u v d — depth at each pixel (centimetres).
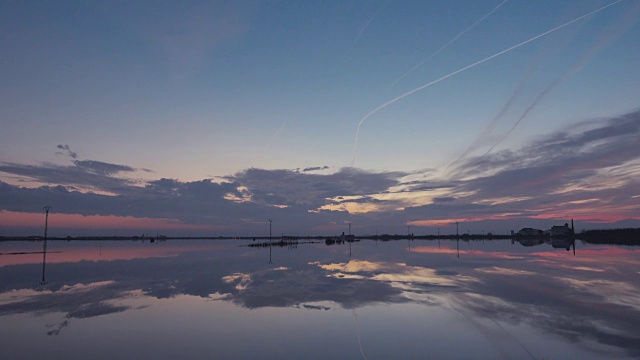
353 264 3453
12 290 2019
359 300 1722
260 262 3719
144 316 1430
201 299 1758
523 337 1150
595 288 2009
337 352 1023
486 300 1708
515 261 3625
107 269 3062
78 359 976
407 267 3153
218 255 4847
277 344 1093
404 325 1292
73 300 1741
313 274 2686
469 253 4916
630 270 2769
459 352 1020
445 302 1670
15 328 1268
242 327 1274
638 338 1132
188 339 1143
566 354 1002
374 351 1030
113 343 1107
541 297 1775
